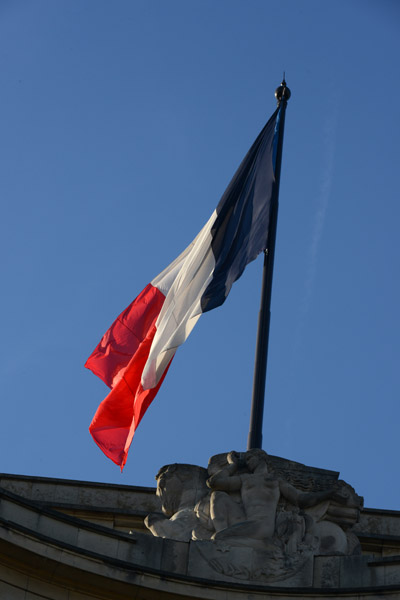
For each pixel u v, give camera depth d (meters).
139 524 64.19
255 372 65.94
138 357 70.44
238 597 55.12
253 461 60.41
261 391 65.31
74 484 65.94
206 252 71.00
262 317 67.62
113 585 54.81
